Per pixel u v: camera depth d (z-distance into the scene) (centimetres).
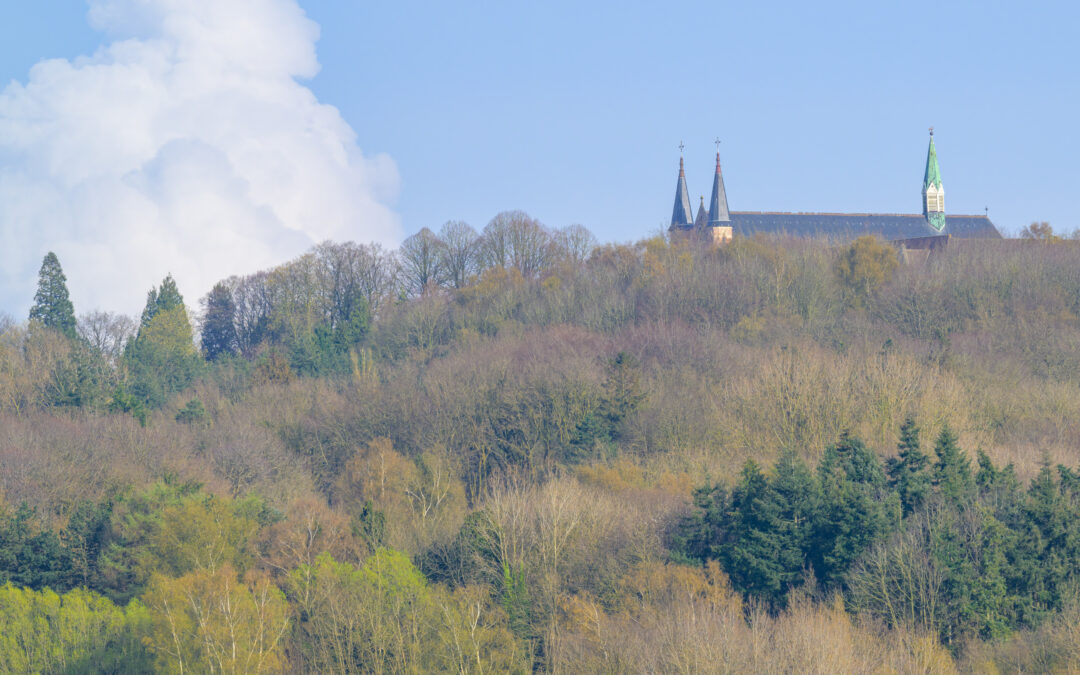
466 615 18562
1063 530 19350
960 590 18275
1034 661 17000
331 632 18338
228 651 17800
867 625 18125
